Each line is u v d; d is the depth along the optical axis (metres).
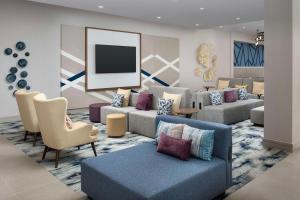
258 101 7.54
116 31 8.96
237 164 3.78
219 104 6.81
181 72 11.35
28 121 4.73
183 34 11.27
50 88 7.66
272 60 4.44
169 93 5.83
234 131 5.71
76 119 7.07
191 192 2.46
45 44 7.48
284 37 4.28
